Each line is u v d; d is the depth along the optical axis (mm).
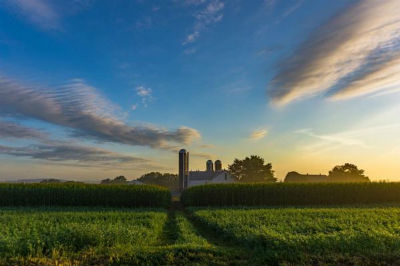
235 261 10625
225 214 20531
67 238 11789
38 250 10641
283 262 10477
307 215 19938
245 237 12742
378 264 10594
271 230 13891
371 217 18891
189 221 21547
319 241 11852
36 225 15172
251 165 75750
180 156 53031
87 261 10227
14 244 10820
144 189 34062
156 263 10273
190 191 35906
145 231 14289
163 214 22797
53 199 32812
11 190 32406
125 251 10945
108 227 14086
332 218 18703
